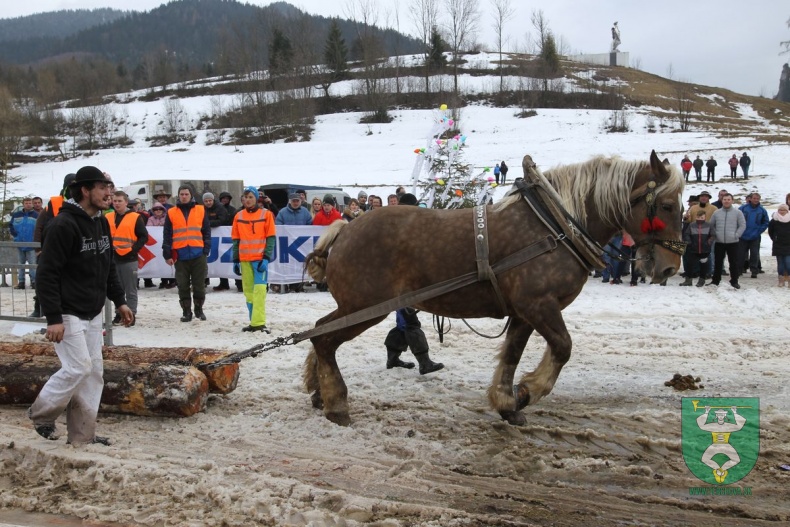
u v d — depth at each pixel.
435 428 5.28
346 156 49.03
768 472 4.46
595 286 13.05
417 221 5.21
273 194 21.25
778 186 32.84
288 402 5.91
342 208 19.05
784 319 9.65
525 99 69.69
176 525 3.76
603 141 51.28
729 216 12.55
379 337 8.44
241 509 3.92
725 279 14.04
